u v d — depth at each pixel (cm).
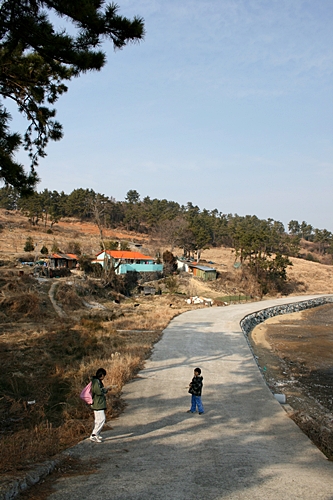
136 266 5681
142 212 13050
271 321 4391
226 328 2928
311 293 7931
